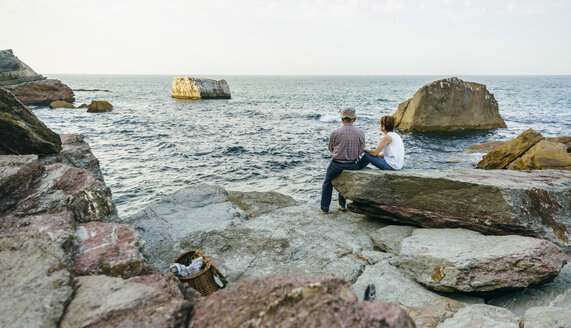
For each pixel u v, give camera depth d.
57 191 3.88
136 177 13.00
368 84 150.50
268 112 37.28
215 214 6.05
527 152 10.58
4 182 3.56
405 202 5.13
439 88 22.25
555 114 31.36
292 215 6.06
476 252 3.81
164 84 137.88
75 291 2.38
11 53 42.53
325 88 111.62
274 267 4.33
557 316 2.73
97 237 3.23
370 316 1.85
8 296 2.13
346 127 5.36
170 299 2.32
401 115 24.70
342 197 6.14
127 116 32.34
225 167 14.45
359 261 4.41
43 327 1.97
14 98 4.89
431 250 4.05
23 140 4.88
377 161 5.59
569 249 4.23
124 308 2.18
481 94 22.73
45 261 2.48
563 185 4.78
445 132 22.50
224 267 4.36
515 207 4.28
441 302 3.48
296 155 16.59
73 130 23.47
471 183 4.57
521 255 3.60
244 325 1.94
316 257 4.50
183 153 16.95
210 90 57.75
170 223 5.68
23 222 3.24
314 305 1.96
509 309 3.54
